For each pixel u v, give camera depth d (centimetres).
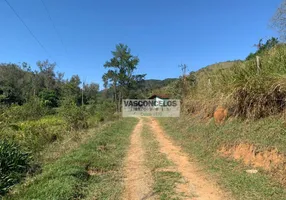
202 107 1467
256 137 752
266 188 532
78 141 1149
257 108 860
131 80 4991
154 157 901
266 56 942
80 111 1695
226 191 548
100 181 643
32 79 5866
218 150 884
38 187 552
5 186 590
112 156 905
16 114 1905
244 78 919
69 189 525
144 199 528
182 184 611
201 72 2217
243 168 684
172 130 1606
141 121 2605
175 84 2752
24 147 942
